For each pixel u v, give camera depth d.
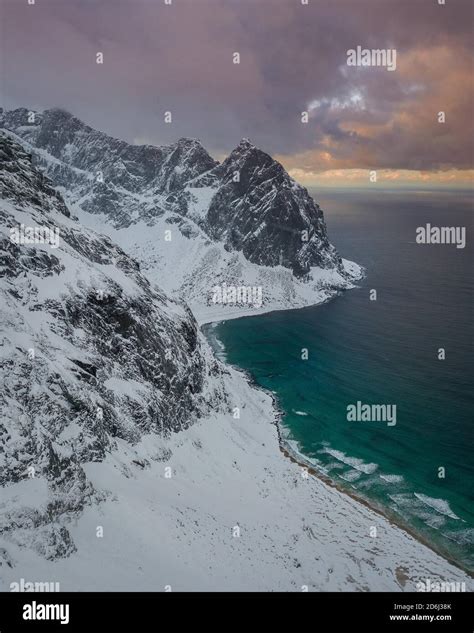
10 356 53.50
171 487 63.03
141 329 81.38
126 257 100.94
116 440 63.91
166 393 80.19
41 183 95.69
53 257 74.81
